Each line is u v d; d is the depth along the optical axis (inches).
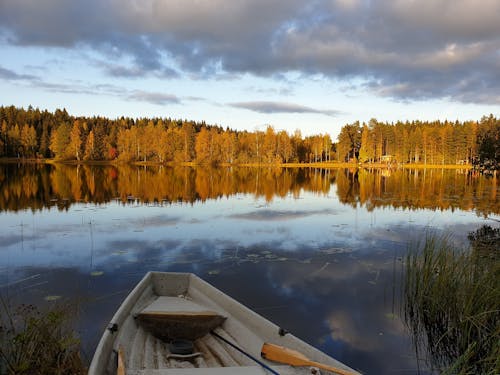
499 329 175.6
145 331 173.6
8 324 183.5
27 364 147.6
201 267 293.6
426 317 213.9
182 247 351.9
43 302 219.0
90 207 585.9
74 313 205.5
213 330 177.8
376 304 229.3
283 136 2696.9
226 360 154.5
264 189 935.7
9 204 604.7
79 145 2465.6
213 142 2444.6
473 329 191.9
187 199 708.7
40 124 2748.5
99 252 331.0
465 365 161.0
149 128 2672.2
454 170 2078.0
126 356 145.3
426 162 2699.3
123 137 2608.3
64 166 1895.9
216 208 597.6
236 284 259.4
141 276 270.5
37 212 533.6
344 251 345.1
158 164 2395.4
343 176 1530.5
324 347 181.8
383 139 2819.9
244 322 173.8
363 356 175.2
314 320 207.9
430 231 434.9
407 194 840.9
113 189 855.7
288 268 293.3
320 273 282.8
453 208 622.8
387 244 371.9
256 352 153.1
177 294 217.9
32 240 371.9
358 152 2997.0
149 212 547.5
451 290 212.8
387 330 199.3
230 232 420.5
